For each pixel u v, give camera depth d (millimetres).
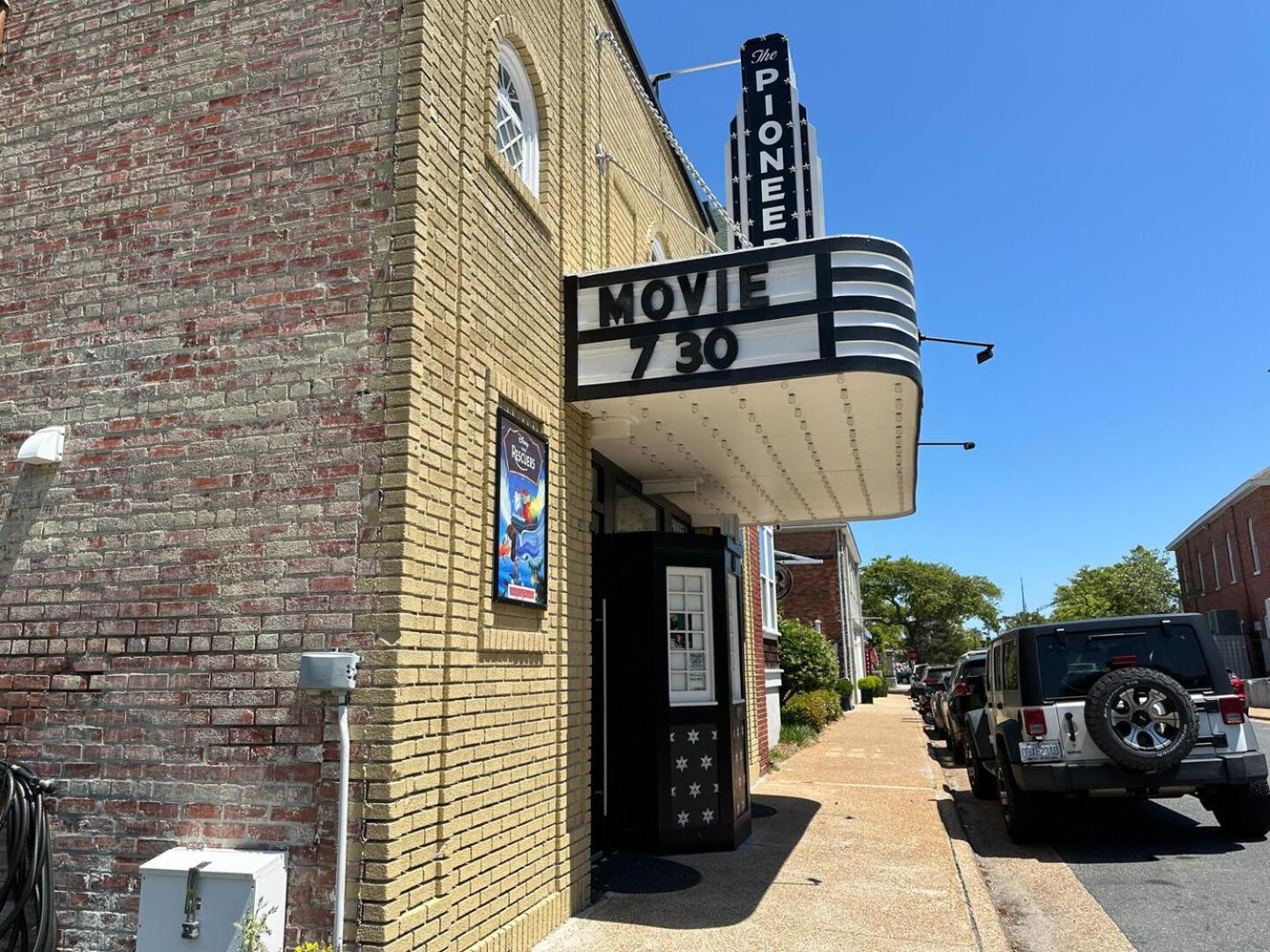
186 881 3955
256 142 5070
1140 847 8227
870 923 5867
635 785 7984
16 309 5293
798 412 7098
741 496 10750
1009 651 9047
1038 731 8039
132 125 5348
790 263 6348
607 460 8883
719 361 6367
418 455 4527
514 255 5973
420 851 4305
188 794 4395
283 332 4770
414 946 4176
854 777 12797
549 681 6016
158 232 5137
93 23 5586
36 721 4688
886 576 75500
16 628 4840
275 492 4594
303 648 4367
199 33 5344
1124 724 7797
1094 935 5758
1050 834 8742
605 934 5648
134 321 5059
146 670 4582
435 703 4527
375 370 4582
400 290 4617
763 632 15445
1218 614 36719
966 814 10234
